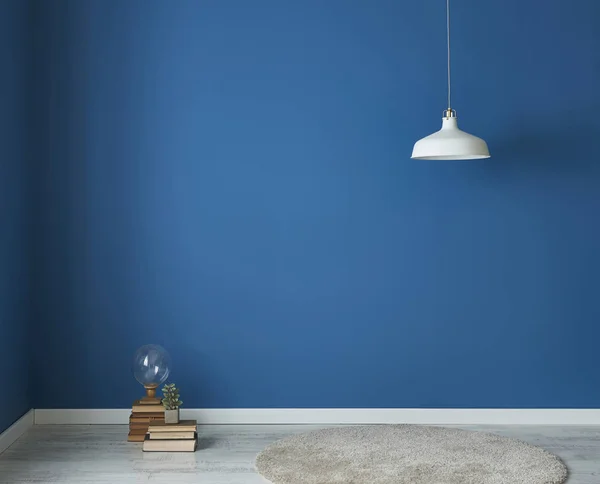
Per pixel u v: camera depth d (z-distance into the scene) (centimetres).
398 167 402
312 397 405
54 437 376
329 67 401
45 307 403
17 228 382
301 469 321
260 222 404
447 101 401
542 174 403
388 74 401
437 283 404
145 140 402
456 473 316
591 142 402
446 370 404
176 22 400
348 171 402
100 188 402
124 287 403
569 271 403
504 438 369
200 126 402
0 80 356
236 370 404
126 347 404
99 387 404
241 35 400
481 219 403
